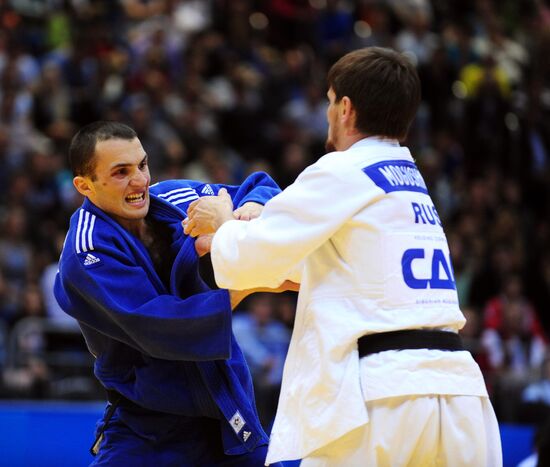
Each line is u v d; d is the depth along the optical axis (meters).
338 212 11.20
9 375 27.31
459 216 40.16
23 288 32.12
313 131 42.47
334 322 11.19
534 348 31.48
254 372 27.39
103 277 12.57
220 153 40.81
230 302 12.22
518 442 26.97
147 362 12.98
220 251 11.59
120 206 12.88
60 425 25.17
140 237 13.36
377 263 11.24
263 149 42.16
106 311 12.52
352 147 11.76
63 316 30.94
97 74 41.69
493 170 42.66
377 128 11.78
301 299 11.73
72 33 45.31
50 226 34.41
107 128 12.84
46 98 40.31
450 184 42.16
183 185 14.22
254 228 11.39
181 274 12.85
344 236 11.37
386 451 10.98
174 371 12.98
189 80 42.84
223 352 12.26
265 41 48.56
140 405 13.13
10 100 39.16
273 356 28.08
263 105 43.25
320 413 11.12
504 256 36.19
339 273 11.43
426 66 45.06
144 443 13.22
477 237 37.59
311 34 48.56
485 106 43.19
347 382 11.03
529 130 43.22
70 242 12.86
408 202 11.51
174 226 13.39
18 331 28.17
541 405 28.45
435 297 11.36
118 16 47.72
